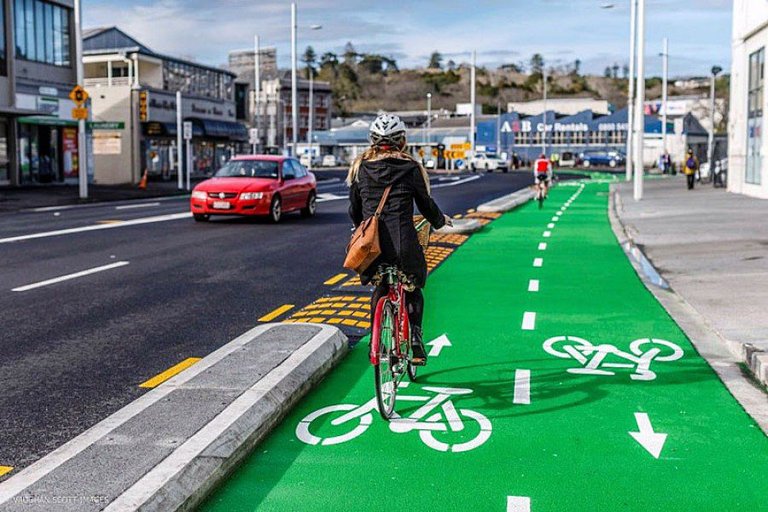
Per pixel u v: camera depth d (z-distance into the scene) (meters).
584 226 21.30
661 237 17.47
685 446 5.16
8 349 7.64
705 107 121.50
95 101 54.31
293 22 52.19
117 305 9.81
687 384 6.54
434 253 15.09
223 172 22.16
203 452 4.52
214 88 67.31
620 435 5.35
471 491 4.47
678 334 8.34
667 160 71.62
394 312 5.79
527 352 7.57
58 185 43.53
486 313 9.41
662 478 4.66
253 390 5.59
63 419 5.70
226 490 4.48
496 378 6.68
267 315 9.32
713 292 10.49
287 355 6.50
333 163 96.81
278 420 5.50
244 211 20.53
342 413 5.76
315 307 9.77
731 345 7.63
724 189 40.53
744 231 18.00
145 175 42.72
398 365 5.75
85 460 4.38
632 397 6.18
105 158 54.34
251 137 51.91
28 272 12.27
